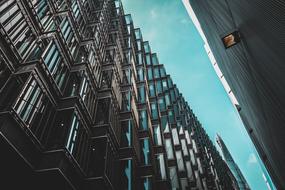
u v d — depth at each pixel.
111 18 40.94
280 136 12.37
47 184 11.81
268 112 12.46
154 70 58.34
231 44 12.23
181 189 32.38
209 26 22.88
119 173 19.94
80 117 15.92
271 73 8.90
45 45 16.30
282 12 5.98
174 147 39.91
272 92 9.88
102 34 29.23
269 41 7.70
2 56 12.23
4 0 13.00
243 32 11.11
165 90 53.44
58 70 16.30
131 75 34.25
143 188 23.19
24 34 14.62
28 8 15.30
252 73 12.90
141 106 35.34
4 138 9.57
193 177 39.22
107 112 19.91
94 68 22.08
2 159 10.28
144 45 61.12
